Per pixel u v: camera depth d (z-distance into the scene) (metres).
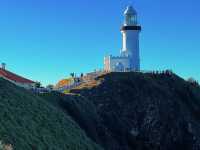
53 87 84.94
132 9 109.00
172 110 78.94
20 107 44.66
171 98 82.19
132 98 76.81
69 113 59.41
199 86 96.44
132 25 107.12
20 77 77.25
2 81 50.16
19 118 40.75
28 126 40.19
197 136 76.06
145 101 77.50
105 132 62.19
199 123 80.81
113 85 78.75
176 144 72.88
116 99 74.94
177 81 90.31
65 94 64.25
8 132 35.22
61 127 46.91
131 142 67.25
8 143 33.09
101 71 89.69
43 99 55.91
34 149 35.62
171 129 74.50
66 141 44.19
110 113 70.19
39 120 44.41
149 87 82.00
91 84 79.12
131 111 73.81
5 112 40.00
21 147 34.09
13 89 49.25
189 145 73.75
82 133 50.81
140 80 83.38
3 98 44.41
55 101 59.66
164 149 70.88
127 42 107.00
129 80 81.81
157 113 75.94
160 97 80.56
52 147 39.09
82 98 67.19
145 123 73.00
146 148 69.06
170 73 91.81
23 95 49.06
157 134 72.25
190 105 85.31
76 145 45.19
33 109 46.59
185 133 75.56
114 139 63.62
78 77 91.38
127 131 68.69
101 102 72.88
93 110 66.19
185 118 78.56
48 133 42.41
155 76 88.69
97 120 63.38
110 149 59.88
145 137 70.50
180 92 87.38
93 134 58.81
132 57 105.94
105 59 103.94
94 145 50.16
